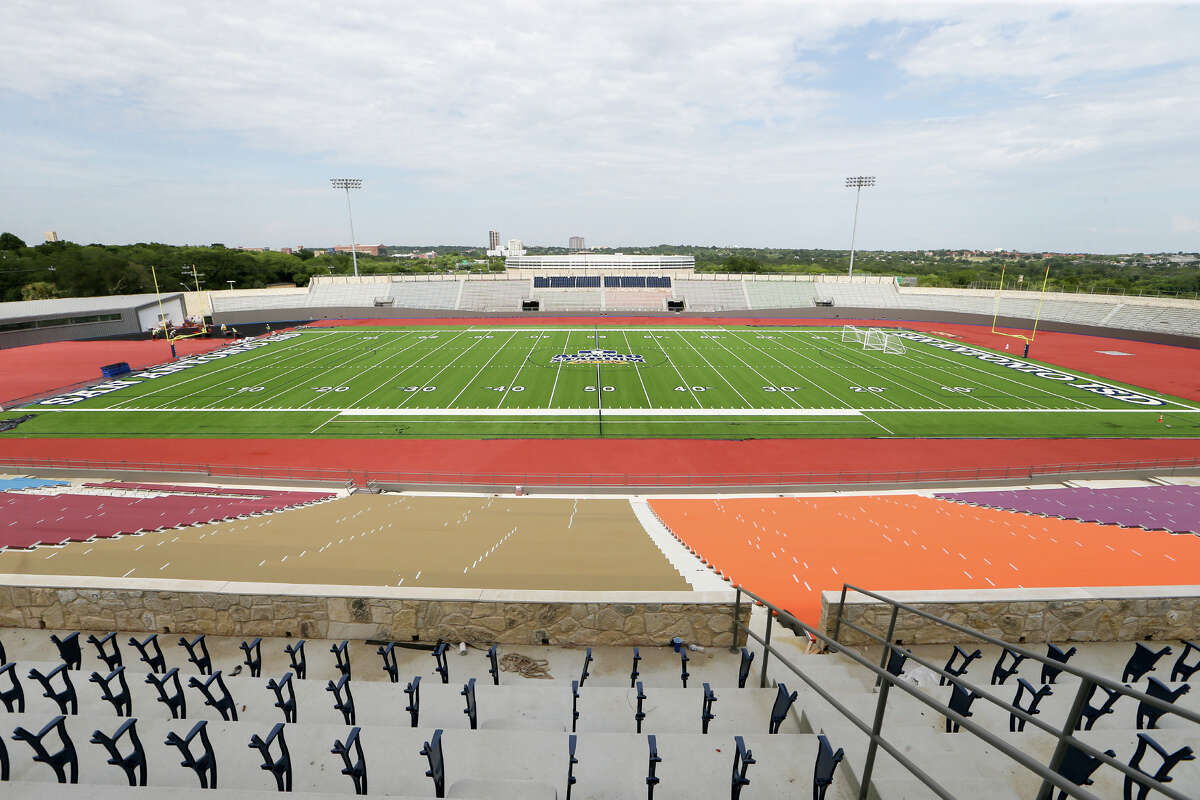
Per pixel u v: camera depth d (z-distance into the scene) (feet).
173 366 157.28
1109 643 21.16
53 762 10.56
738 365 158.71
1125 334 198.90
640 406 121.49
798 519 60.64
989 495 75.20
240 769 11.96
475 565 34.27
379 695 16.28
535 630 21.21
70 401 123.65
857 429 107.04
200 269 318.65
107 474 86.12
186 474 85.46
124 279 281.54
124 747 12.35
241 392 131.44
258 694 16.08
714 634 21.22
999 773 11.61
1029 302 228.43
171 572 29.53
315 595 21.17
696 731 14.97
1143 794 10.42
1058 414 115.24
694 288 274.16
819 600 34.73
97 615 21.61
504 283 272.72
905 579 37.58
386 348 181.98
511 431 106.42
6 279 248.93
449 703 15.94
